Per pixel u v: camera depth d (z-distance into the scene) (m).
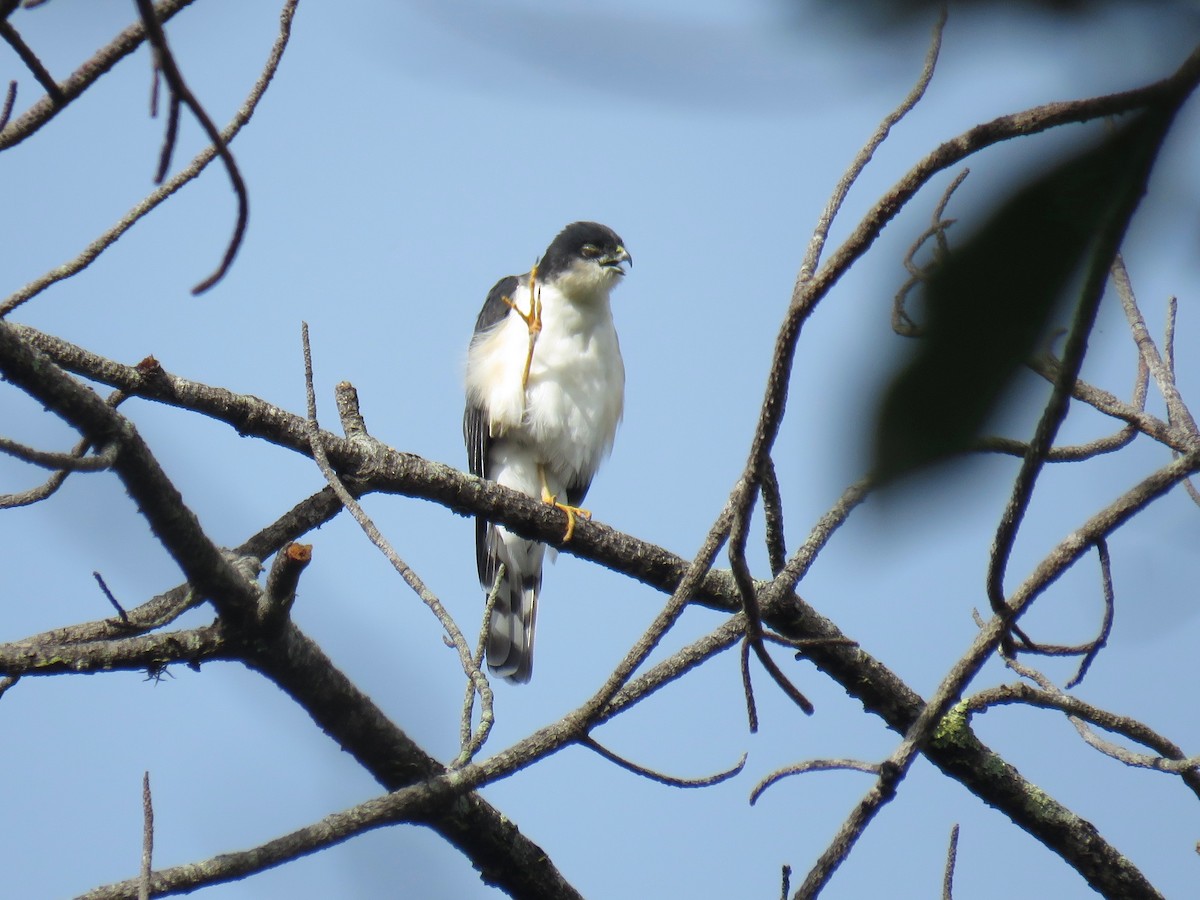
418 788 5.46
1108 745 6.52
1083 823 7.82
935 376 1.57
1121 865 7.79
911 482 1.53
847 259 4.08
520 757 5.61
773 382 4.44
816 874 5.01
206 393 7.70
